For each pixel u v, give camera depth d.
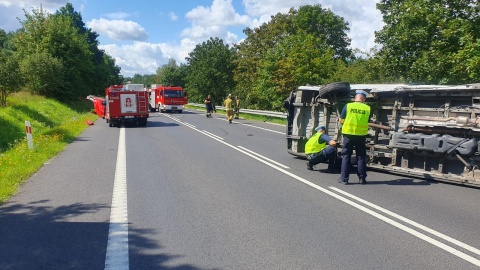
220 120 26.95
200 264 4.17
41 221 5.55
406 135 8.25
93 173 8.89
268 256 4.38
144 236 4.98
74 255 4.39
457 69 14.13
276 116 24.28
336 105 9.62
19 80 22.47
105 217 5.73
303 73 28.16
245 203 6.49
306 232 5.13
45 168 9.49
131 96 21.83
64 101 36.91
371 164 9.16
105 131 19.23
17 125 17.50
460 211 6.05
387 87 9.28
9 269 4.04
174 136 16.77
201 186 7.68
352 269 4.06
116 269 4.04
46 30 38.94
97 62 67.06
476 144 7.31
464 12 15.52
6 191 7.05
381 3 18.06
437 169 8.13
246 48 49.88
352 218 5.71
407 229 5.25
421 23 16.20
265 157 11.24
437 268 4.09
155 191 7.25
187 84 66.25
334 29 50.34
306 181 8.17
